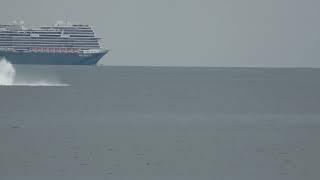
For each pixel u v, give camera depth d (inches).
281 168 5984.3
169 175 5674.2
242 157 6486.2
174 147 6993.1
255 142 7381.9
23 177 5492.1
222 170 5885.8
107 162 6131.9
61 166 5925.2
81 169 5812.0
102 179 5492.1
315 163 6200.8
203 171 5841.5
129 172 5753.0
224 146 7096.5
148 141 7357.3
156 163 6122.1
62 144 7042.3
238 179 5570.9
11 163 6013.8
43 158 6254.9
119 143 7175.2
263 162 6235.2
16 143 7076.8
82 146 6929.1
